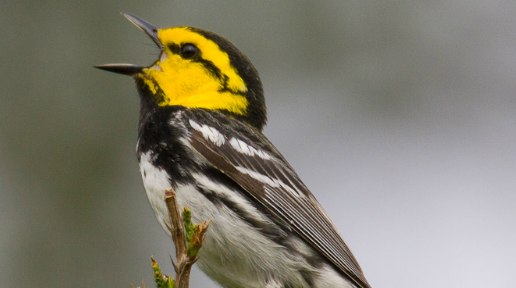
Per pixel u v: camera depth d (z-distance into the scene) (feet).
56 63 47.11
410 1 51.03
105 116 46.55
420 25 51.01
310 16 50.34
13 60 46.96
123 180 45.80
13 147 45.57
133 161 46.11
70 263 43.62
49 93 46.68
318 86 50.19
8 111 46.19
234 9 50.08
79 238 44.24
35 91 46.62
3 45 47.11
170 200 22.82
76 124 46.29
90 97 46.75
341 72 50.37
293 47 50.19
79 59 47.26
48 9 47.93
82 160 45.73
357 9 50.62
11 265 43.11
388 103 50.29
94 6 47.98
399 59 50.67
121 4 48.24
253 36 49.88
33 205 44.57
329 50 50.29
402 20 50.85
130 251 44.24
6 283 42.70
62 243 43.98
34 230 44.04
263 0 50.26
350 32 50.60
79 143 45.98
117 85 46.88
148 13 48.75
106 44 47.52
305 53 50.26
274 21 50.19
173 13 49.14
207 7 49.70
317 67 50.26
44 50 47.26
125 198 45.47
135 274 43.75
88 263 43.75
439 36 51.01
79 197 45.09
